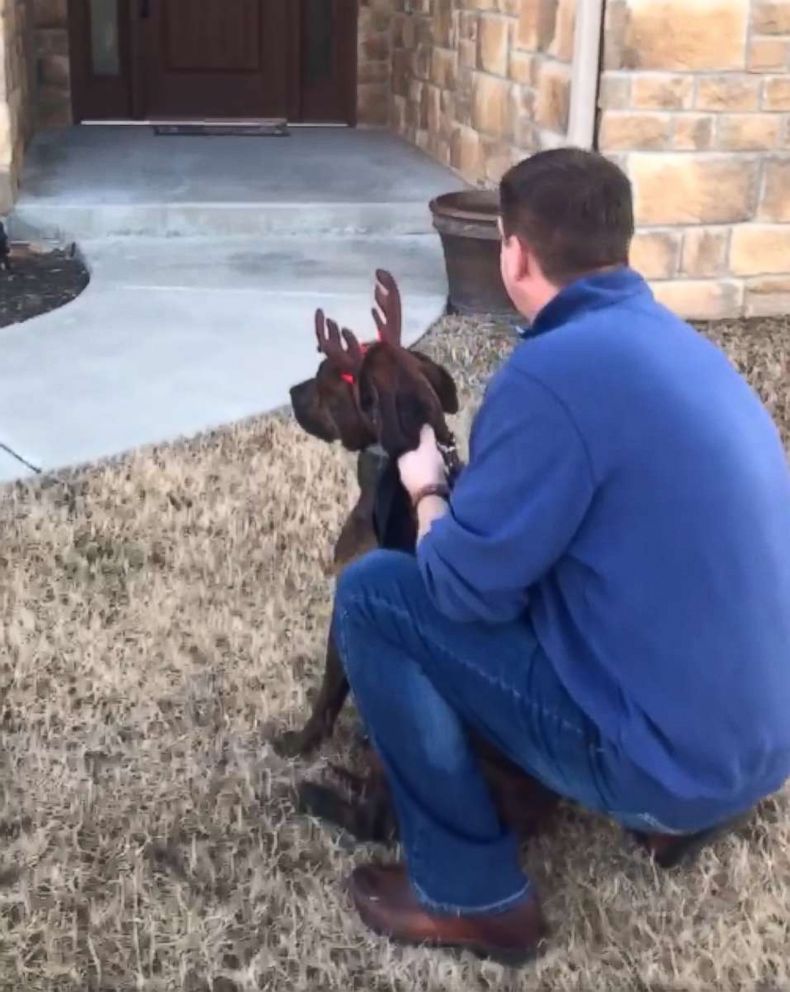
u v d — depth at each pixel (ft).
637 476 5.63
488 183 21.34
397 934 6.78
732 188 17.12
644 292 6.06
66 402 13.64
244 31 27.40
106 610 9.92
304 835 7.57
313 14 27.61
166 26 27.12
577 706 6.15
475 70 21.84
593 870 7.30
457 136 23.16
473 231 16.17
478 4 21.45
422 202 21.02
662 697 5.82
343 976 6.57
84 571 10.39
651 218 17.03
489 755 7.13
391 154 25.26
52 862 7.27
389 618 6.41
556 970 6.63
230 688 9.00
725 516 5.70
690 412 5.70
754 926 6.90
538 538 5.68
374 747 6.80
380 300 6.88
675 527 5.66
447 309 17.26
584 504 5.68
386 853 7.44
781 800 7.87
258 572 10.53
